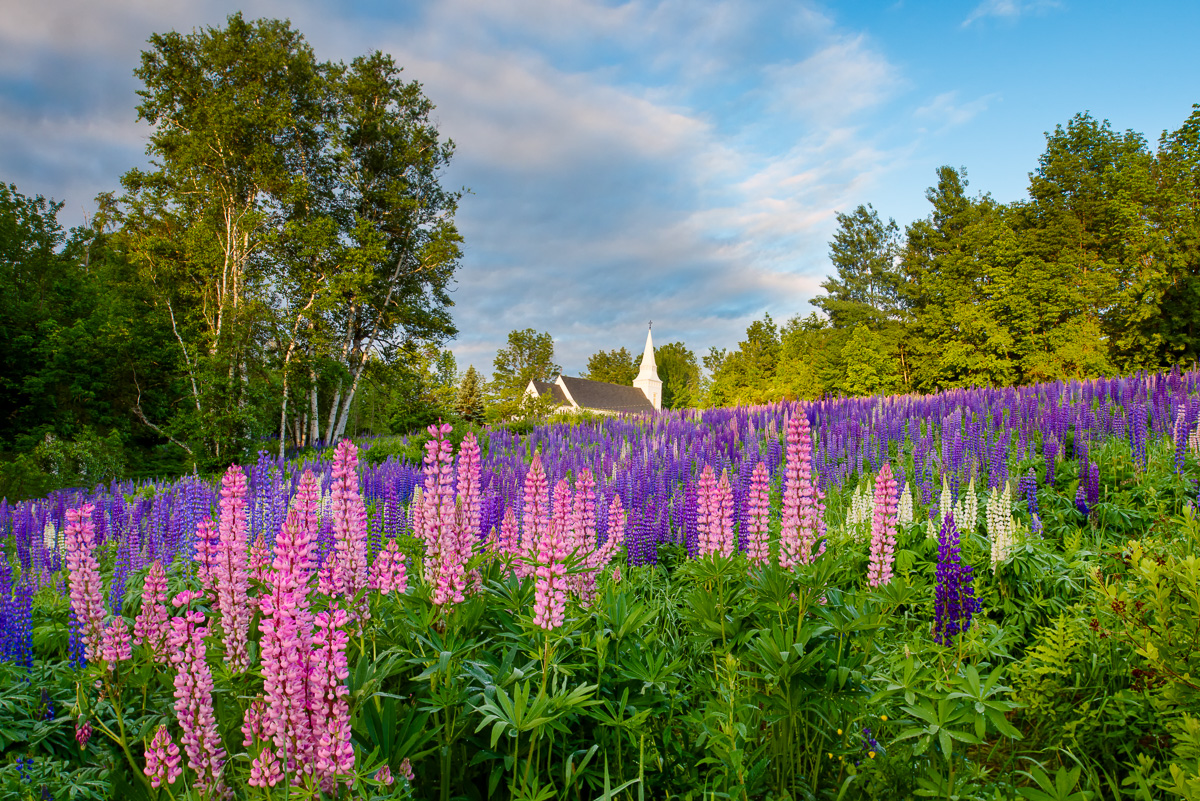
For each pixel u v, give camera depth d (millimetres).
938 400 17797
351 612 3506
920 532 7363
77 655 4691
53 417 30375
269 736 2562
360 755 2822
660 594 6535
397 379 39188
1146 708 3645
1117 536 7641
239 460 24078
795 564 4219
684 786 3459
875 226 72875
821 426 15703
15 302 34281
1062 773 2770
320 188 38406
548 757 3125
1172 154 34969
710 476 5117
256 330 31266
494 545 4734
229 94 33344
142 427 33969
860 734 3623
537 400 44094
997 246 37781
